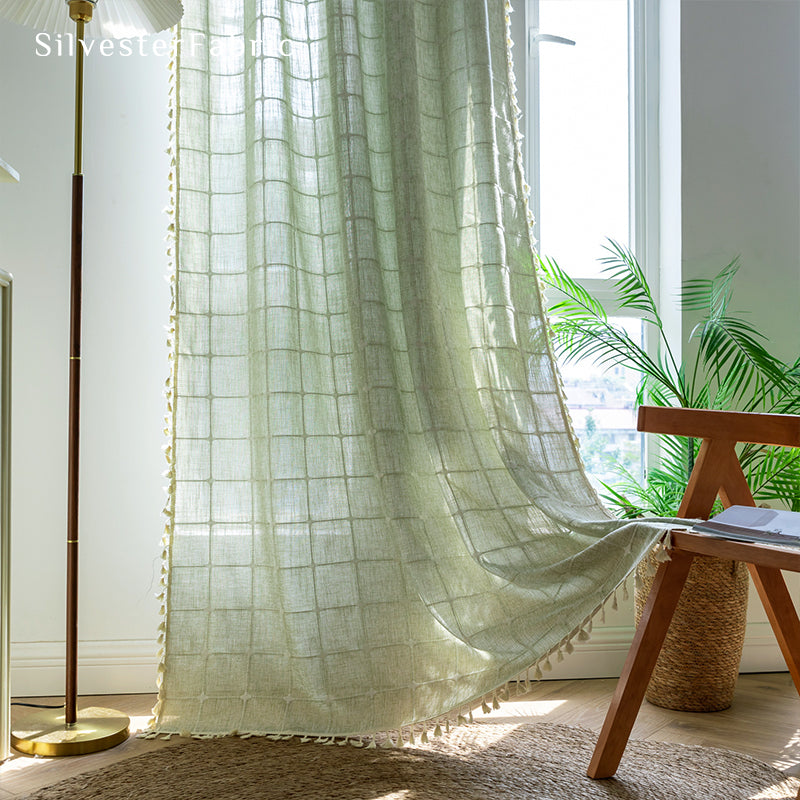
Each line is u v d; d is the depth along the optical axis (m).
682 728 1.76
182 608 1.77
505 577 1.68
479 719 1.81
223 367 1.86
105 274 2.02
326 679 1.71
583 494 1.83
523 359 1.90
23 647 1.97
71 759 1.58
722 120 2.28
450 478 1.75
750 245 2.28
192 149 1.88
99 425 2.01
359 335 1.80
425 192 1.89
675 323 2.29
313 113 1.93
